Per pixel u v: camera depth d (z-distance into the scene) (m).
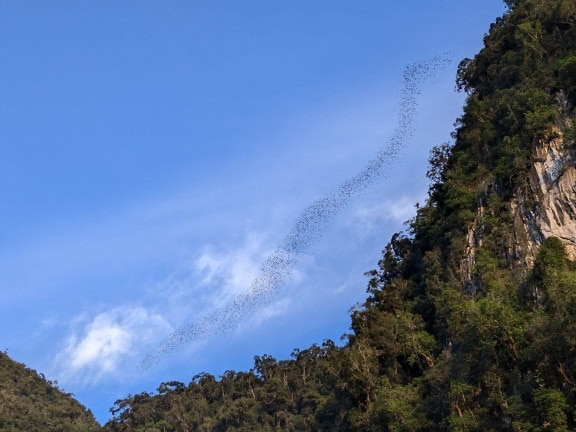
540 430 55.06
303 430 125.38
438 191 99.50
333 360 88.19
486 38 111.62
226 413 140.75
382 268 107.94
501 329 63.03
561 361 58.12
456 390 64.69
